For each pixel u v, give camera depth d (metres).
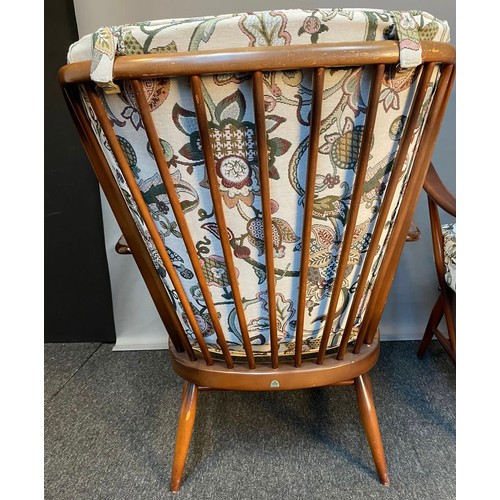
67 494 0.82
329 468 0.85
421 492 0.78
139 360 1.28
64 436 0.97
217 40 0.41
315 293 0.63
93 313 1.34
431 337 1.17
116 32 0.42
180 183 0.51
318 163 0.49
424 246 1.21
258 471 0.85
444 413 0.99
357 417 0.99
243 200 0.52
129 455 0.91
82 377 1.20
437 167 1.13
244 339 0.64
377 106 0.44
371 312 0.67
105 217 1.21
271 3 1.00
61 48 1.04
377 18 0.41
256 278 0.60
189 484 0.82
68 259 1.27
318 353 0.67
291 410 1.02
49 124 1.11
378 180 0.54
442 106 0.52
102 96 0.46
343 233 0.56
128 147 0.50
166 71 0.41
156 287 0.67
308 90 0.44
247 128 0.46
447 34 0.46
